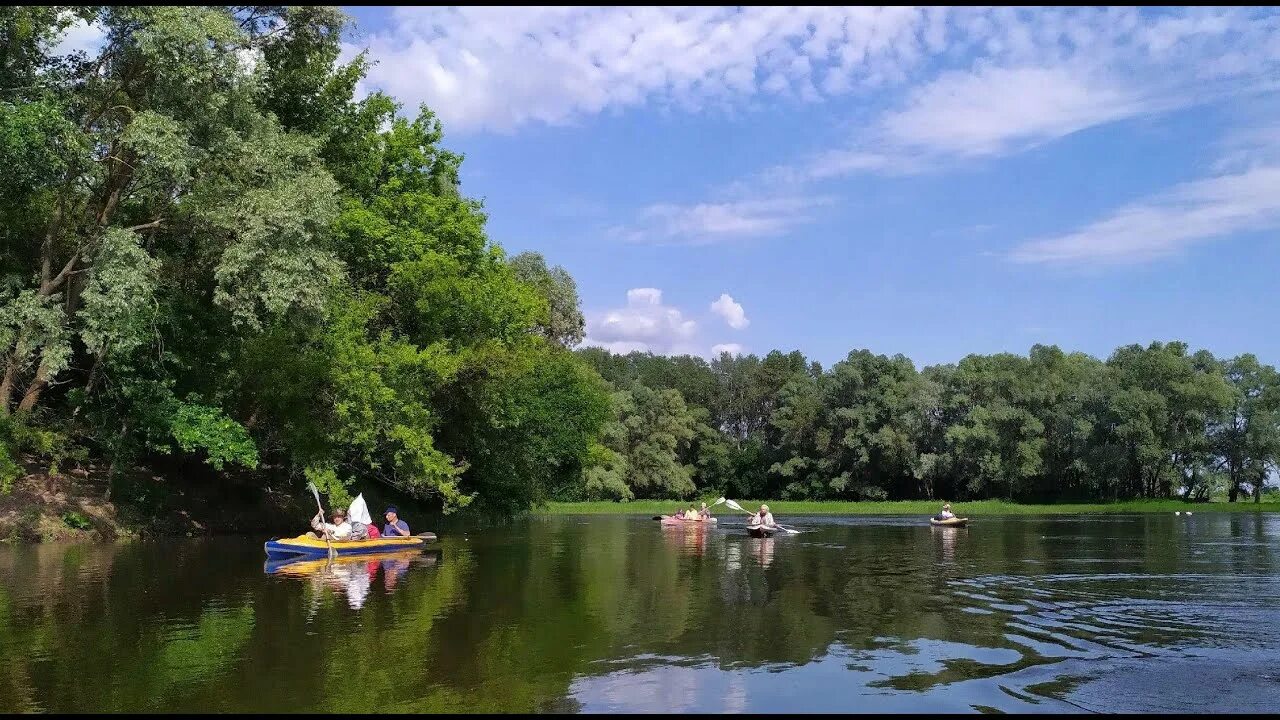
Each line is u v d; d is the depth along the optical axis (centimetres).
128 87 2473
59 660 1049
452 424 3700
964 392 8381
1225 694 937
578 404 4378
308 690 928
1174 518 5853
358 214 3170
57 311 2259
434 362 3025
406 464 3030
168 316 2550
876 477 9100
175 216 2627
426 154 3741
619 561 2361
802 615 1417
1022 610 1484
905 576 2006
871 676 1007
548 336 6328
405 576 1892
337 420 2914
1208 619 1396
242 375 2819
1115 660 1093
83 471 2847
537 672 1016
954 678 998
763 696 925
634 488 9419
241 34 2356
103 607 1420
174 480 3100
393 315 3394
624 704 893
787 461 9250
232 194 2411
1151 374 7631
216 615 1355
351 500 2888
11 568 1909
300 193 2361
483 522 4384
